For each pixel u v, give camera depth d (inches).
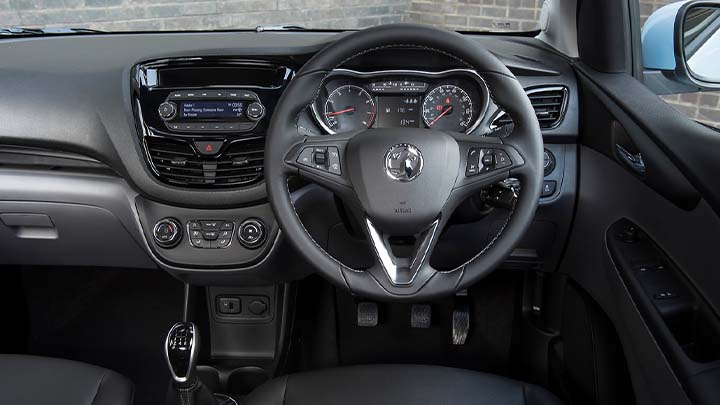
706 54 59.3
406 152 46.6
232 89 60.2
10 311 81.5
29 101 61.5
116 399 49.1
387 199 46.8
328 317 84.3
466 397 49.2
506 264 71.3
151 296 89.3
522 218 48.4
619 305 56.8
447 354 81.9
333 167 48.6
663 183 51.4
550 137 62.7
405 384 50.5
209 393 58.4
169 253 62.4
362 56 56.2
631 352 55.2
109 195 63.4
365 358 82.0
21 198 64.6
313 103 53.6
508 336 82.6
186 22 158.7
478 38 70.7
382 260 47.5
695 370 45.6
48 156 63.6
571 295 69.7
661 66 64.1
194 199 60.2
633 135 54.5
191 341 54.8
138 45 70.7
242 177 60.4
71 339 83.4
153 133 60.1
